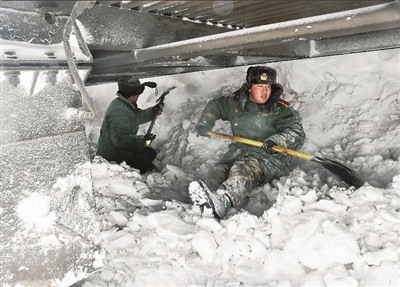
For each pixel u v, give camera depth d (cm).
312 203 281
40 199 216
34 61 209
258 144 369
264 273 251
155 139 502
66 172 229
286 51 465
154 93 539
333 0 267
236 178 333
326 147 420
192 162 434
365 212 263
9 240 205
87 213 240
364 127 420
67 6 217
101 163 355
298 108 473
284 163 381
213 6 279
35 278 215
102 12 275
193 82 534
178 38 332
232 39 264
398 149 378
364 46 450
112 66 334
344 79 471
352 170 355
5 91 202
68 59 209
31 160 213
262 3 278
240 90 396
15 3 203
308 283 235
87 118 223
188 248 271
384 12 208
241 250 261
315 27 232
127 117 422
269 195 341
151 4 282
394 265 229
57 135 225
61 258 226
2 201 203
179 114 513
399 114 421
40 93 216
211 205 298
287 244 252
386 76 449
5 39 203
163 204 310
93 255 242
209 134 405
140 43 310
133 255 275
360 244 248
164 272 262
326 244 242
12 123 205
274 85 377
